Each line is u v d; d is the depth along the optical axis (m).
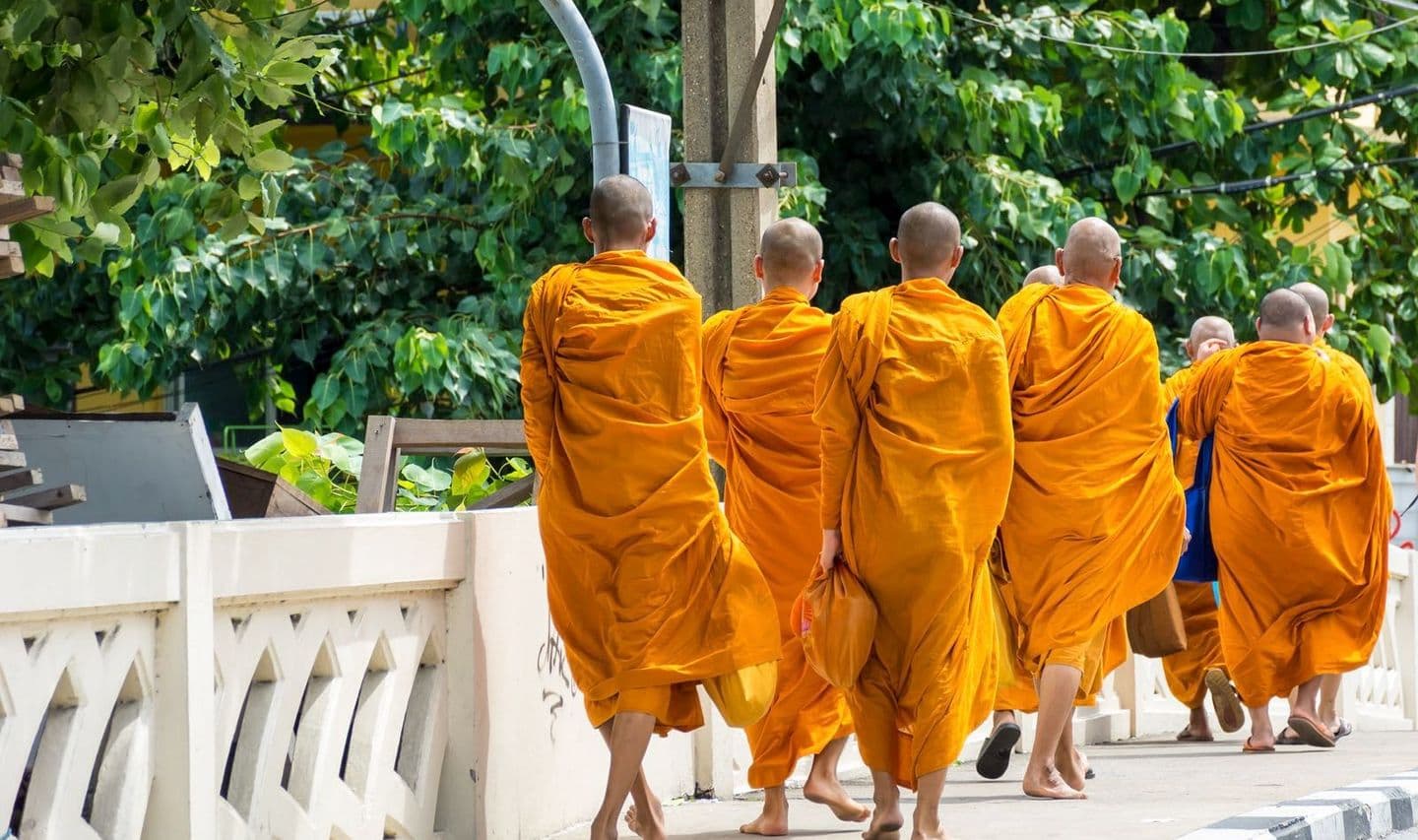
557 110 24.28
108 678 8.05
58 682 7.84
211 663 8.48
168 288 25.36
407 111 25.19
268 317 27.28
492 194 25.91
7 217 10.82
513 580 11.19
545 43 25.72
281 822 9.12
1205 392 17.17
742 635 10.16
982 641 10.67
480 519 10.74
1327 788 13.92
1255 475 16.88
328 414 26.25
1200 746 18.23
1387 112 29.58
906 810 12.88
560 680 11.85
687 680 10.06
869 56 24.94
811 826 12.17
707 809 13.16
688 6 15.73
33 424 14.09
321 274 26.97
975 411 10.49
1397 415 42.19
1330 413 16.77
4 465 11.70
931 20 23.95
